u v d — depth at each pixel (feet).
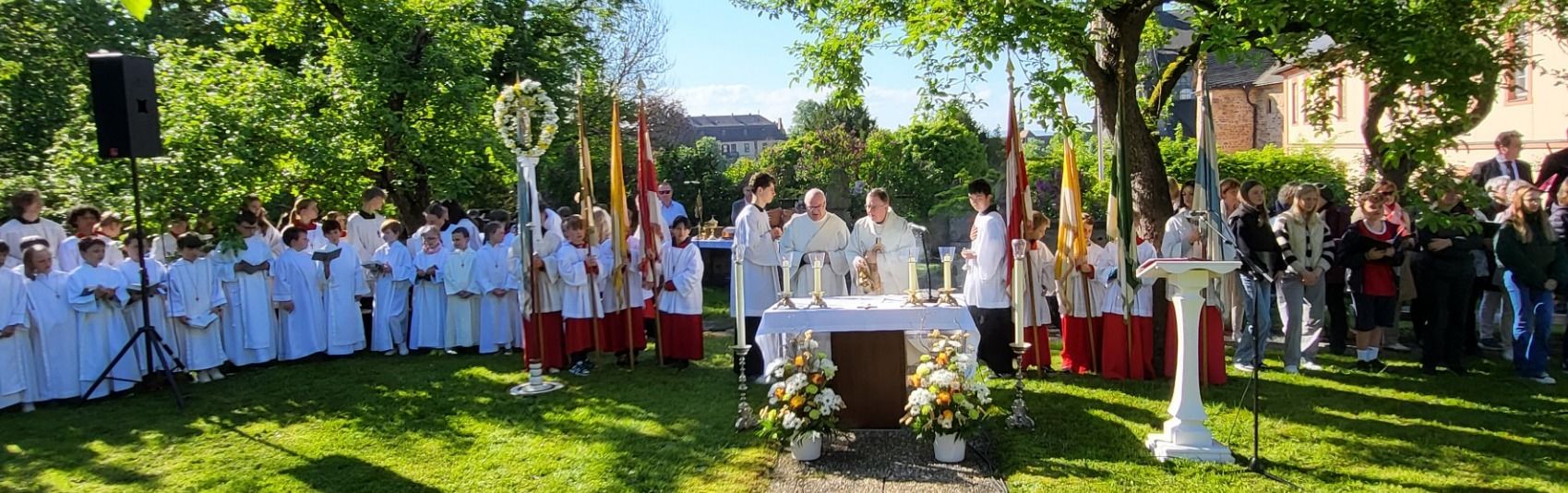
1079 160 58.08
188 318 26.48
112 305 25.54
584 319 27.30
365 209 35.09
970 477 17.51
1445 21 21.95
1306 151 57.88
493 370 28.07
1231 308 29.68
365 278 31.58
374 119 40.63
